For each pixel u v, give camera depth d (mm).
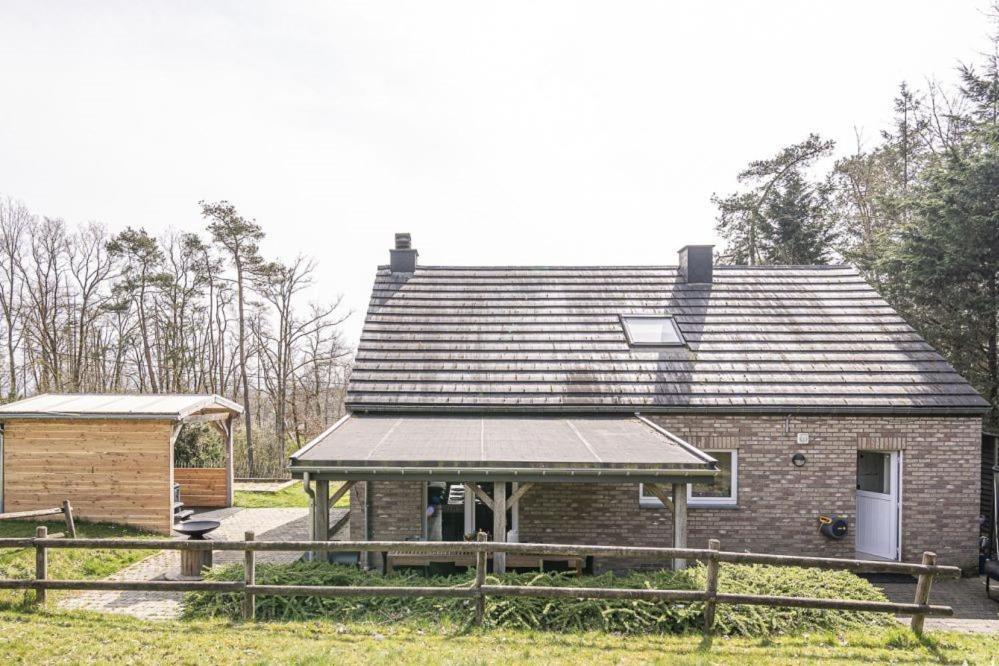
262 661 6078
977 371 17609
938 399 11766
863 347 13062
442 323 14164
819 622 7793
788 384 12234
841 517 11688
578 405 12078
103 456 13797
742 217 34156
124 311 34000
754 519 11734
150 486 13789
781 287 15203
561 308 14680
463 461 8656
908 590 10469
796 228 30938
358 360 13078
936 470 11695
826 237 31031
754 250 33781
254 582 7590
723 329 13742
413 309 14609
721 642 7090
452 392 12406
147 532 13633
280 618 7574
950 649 7121
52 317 35625
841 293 14812
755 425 11875
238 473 31609
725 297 14891
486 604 7672
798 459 11727
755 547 11703
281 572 8750
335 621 7508
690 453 9195
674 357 13039
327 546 7383
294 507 17953
